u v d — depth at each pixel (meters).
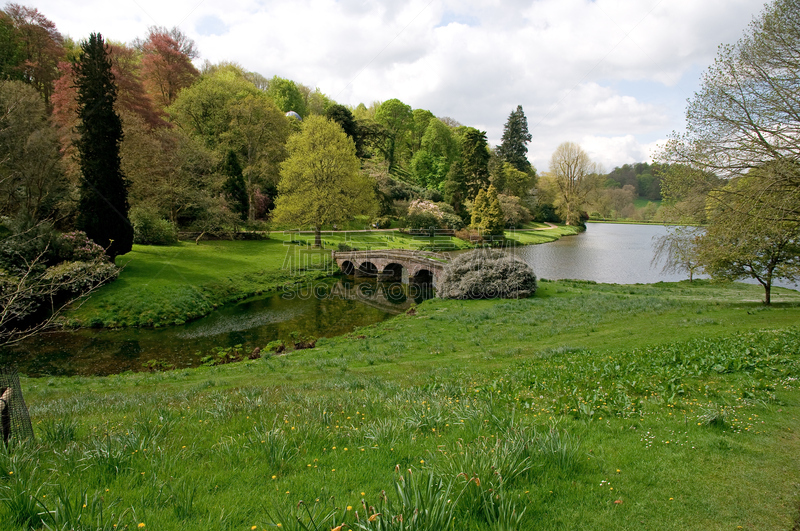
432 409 7.02
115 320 24.02
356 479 4.38
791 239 19.30
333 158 45.53
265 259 41.16
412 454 5.08
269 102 60.53
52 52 48.12
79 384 14.78
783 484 4.29
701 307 21.61
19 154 24.75
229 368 16.69
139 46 65.69
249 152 57.44
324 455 5.10
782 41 14.23
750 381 8.05
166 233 40.22
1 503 3.49
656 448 5.19
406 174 104.88
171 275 31.20
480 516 3.47
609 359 11.52
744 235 16.20
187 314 26.23
